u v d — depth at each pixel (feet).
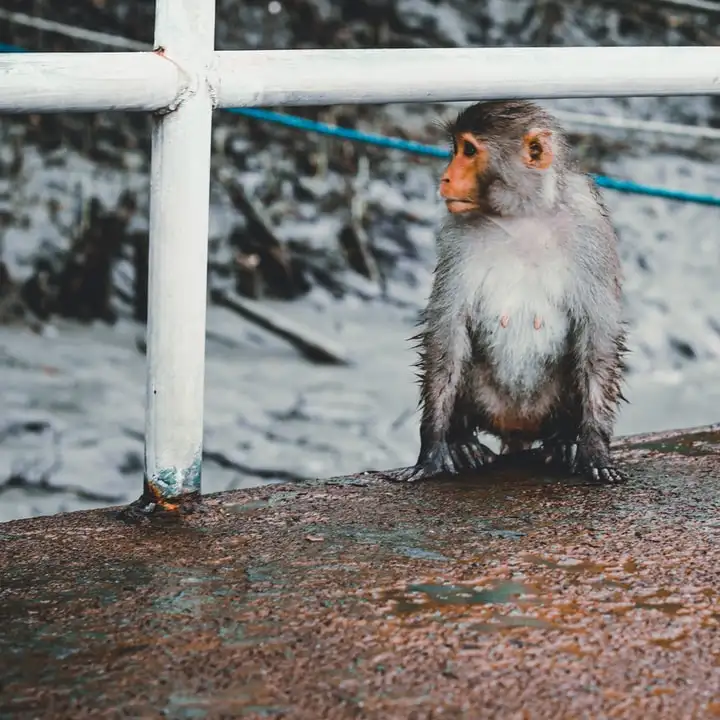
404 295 50.11
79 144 53.01
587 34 64.18
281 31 59.36
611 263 14.16
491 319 14.34
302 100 11.27
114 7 56.39
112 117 53.98
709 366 45.19
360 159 56.24
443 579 9.75
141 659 8.21
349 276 50.75
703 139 61.82
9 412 34.12
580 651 8.33
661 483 13.05
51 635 8.61
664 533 11.04
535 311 14.21
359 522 11.43
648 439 15.12
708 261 53.16
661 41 65.05
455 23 61.87
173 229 11.06
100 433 32.89
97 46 54.90
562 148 14.28
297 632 8.65
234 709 7.48
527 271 14.14
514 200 13.88
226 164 53.98
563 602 9.24
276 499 12.25
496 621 8.86
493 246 14.15
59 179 50.39
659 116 63.16
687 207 56.85
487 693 7.70
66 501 27.84
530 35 63.26
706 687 7.81
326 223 52.49
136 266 48.16
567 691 7.73
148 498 11.56
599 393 13.91
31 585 9.63
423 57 11.48
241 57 11.09
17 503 27.50
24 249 47.26
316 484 12.94
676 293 50.39
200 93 10.89
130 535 10.93
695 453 14.39
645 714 7.45
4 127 52.85
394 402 37.35
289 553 10.43
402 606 9.14
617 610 9.07
